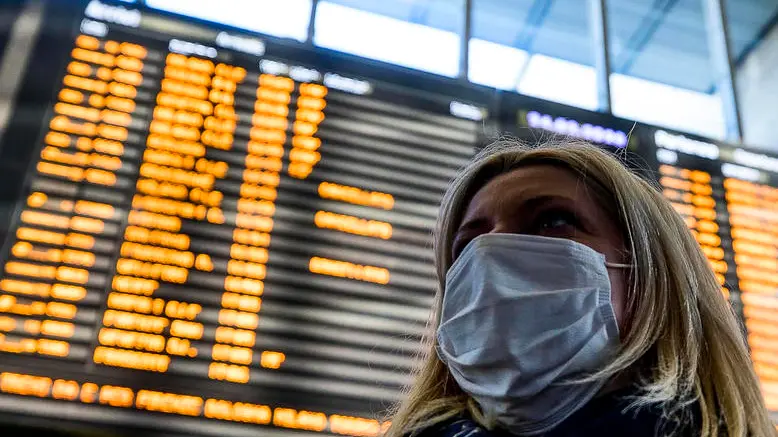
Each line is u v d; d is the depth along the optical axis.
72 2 2.22
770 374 2.23
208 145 2.12
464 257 1.03
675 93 2.91
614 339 0.92
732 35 3.26
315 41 2.51
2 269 1.82
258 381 1.86
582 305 0.93
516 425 0.88
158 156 2.06
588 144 1.14
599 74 2.82
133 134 2.07
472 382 0.93
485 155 1.28
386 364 1.96
